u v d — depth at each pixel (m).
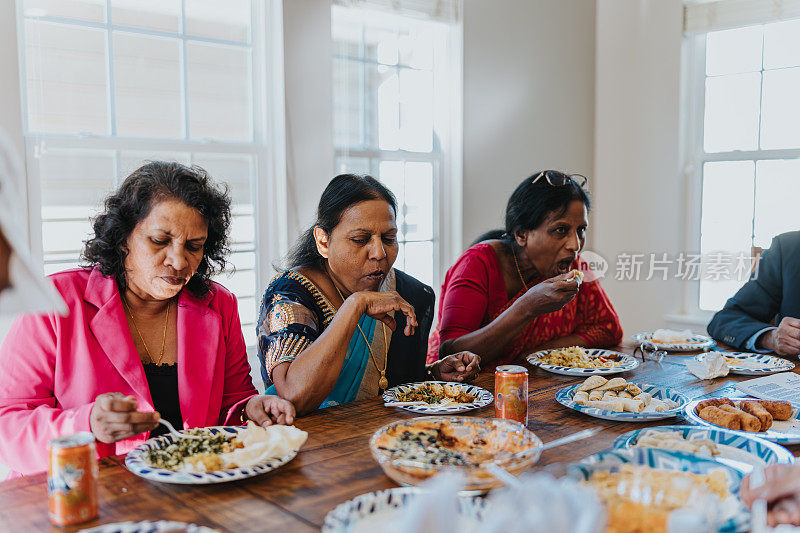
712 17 3.69
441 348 2.12
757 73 3.64
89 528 0.97
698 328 3.78
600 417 1.48
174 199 1.45
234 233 2.89
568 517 0.68
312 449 1.30
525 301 1.98
